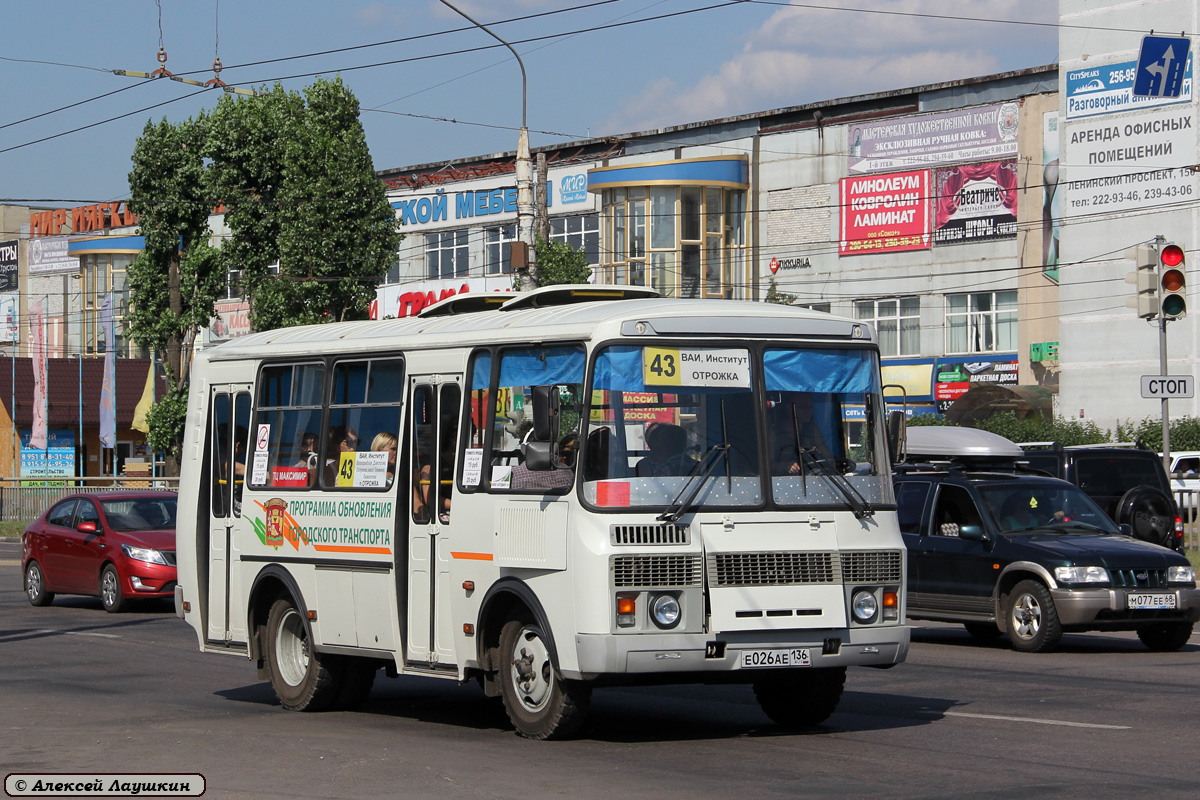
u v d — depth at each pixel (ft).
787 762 29.12
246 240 136.77
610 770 28.40
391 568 34.91
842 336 32.35
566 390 30.71
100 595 69.26
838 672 33.27
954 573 53.01
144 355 260.62
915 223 174.70
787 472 30.94
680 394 30.48
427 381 34.71
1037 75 171.42
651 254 183.73
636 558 29.30
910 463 59.62
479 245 209.87
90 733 34.55
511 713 32.17
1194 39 150.71
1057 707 36.37
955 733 32.55
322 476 37.58
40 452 199.82
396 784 27.45
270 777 28.45
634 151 210.79
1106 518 54.03
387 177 245.04
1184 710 35.60
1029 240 164.96
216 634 41.55
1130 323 155.94
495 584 31.78
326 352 38.01
